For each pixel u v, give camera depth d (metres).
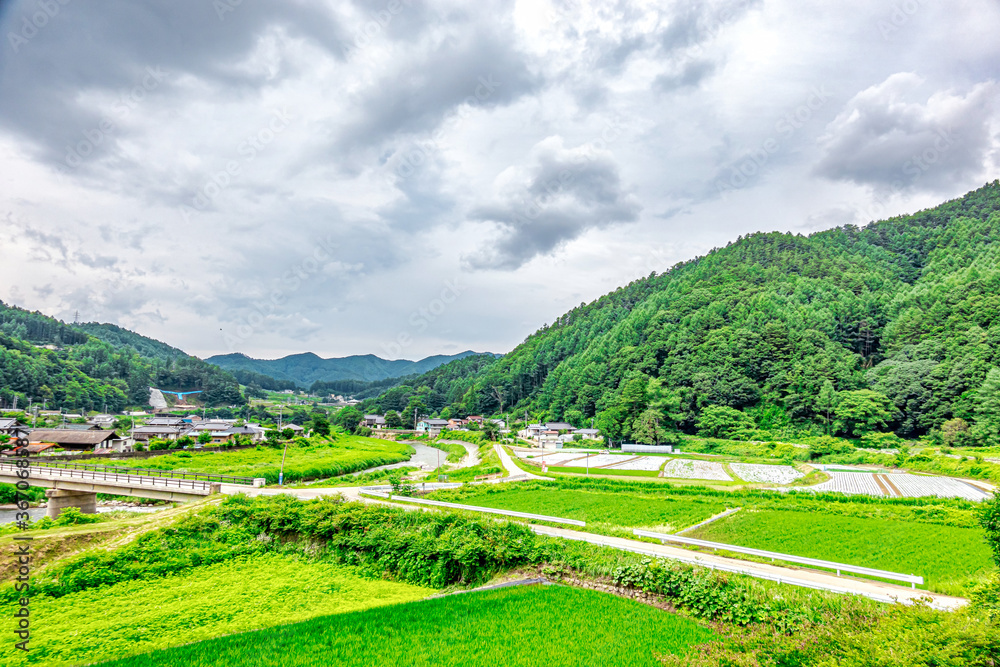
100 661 14.15
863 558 25.16
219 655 14.13
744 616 16.39
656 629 16.02
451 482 55.91
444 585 23.12
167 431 94.94
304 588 22.52
